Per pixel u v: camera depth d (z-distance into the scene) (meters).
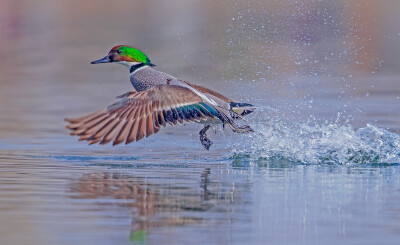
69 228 7.64
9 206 8.52
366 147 12.15
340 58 22.58
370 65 22.47
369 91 19.47
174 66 21.97
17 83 21.45
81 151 12.89
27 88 20.78
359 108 17.33
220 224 7.86
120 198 8.97
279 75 20.97
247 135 13.73
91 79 22.19
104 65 24.39
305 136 12.71
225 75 20.92
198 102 9.92
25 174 10.56
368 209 8.59
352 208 8.62
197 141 14.04
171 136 14.58
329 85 20.05
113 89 20.69
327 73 21.34
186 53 23.47
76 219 7.98
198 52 23.34
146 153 12.80
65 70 23.41
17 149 13.00
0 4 30.89
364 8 25.98
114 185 9.78
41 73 22.95
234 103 11.55
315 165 11.77
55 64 24.14
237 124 12.32
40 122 16.14
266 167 11.53
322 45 23.16
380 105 17.70
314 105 17.58
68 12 30.34
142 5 30.81
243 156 12.47
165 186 9.74
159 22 27.59
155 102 9.44
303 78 20.72
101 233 7.45
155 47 24.67
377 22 25.03
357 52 23.19
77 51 25.42
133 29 27.30
